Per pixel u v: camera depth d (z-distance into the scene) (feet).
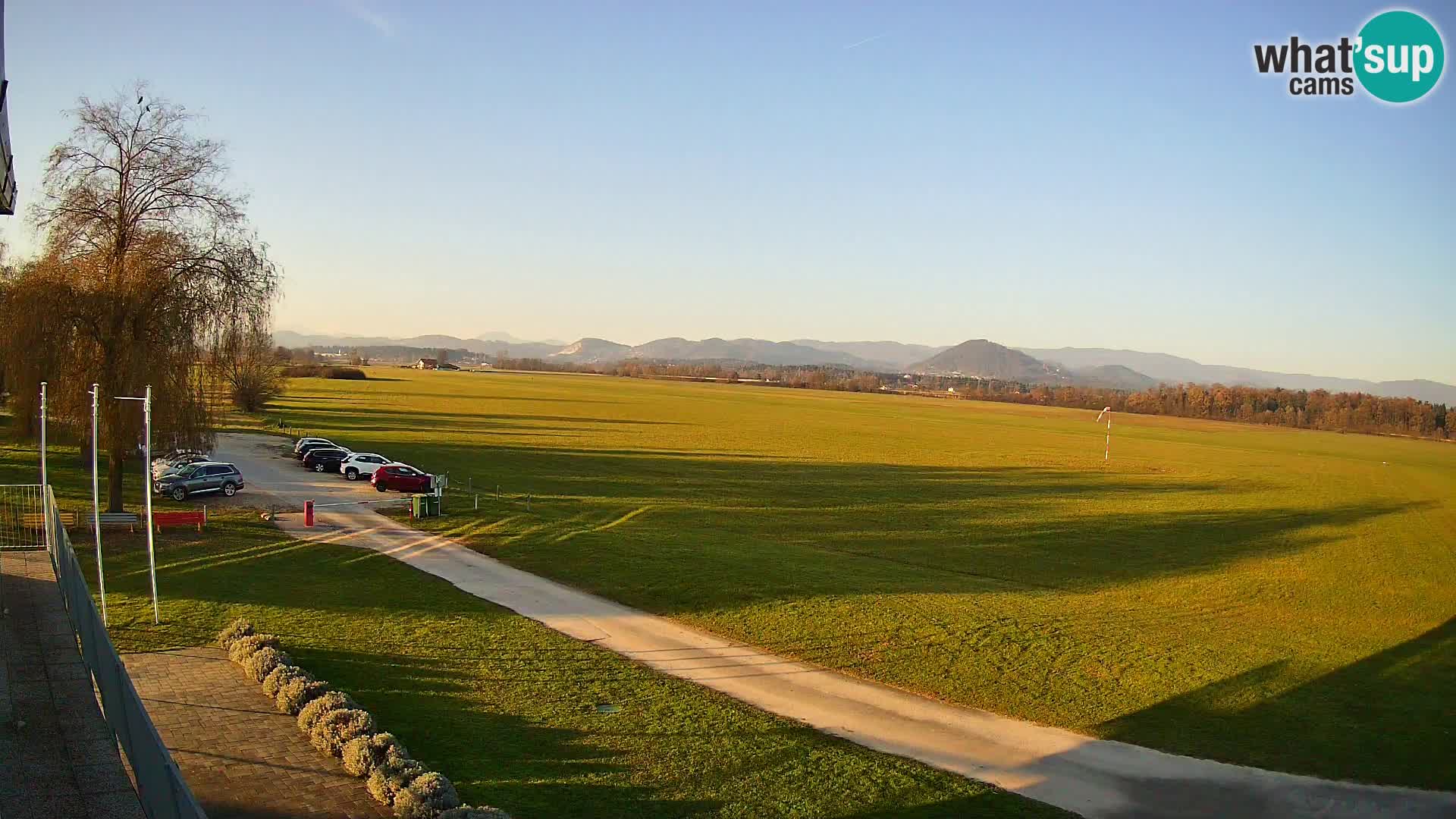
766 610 107.14
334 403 461.37
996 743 72.43
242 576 109.50
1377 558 173.58
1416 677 96.22
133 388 125.08
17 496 148.25
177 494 159.53
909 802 60.75
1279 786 67.05
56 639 67.46
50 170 125.29
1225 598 132.16
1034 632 104.68
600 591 112.98
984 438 442.91
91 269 125.18
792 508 200.54
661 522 170.50
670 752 66.59
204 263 130.82
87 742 50.29
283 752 60.85
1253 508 237.66
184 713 66.80
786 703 78.64
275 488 180.55
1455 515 247.50
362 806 53.78
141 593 99.04
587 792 59.41
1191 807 63.05
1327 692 89.25
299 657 81.10
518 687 78.48
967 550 161.07
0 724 52.06
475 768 61.41
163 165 129.70
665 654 90.17
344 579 111.34
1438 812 63.93
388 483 182.29
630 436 363.97
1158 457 385.70
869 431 458.09
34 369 122.93
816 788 62.08
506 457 268.82
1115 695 85.05
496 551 132.67
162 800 37.45
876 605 112.06
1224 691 87.66
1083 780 66.39
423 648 86.79
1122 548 171.22
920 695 82.48
